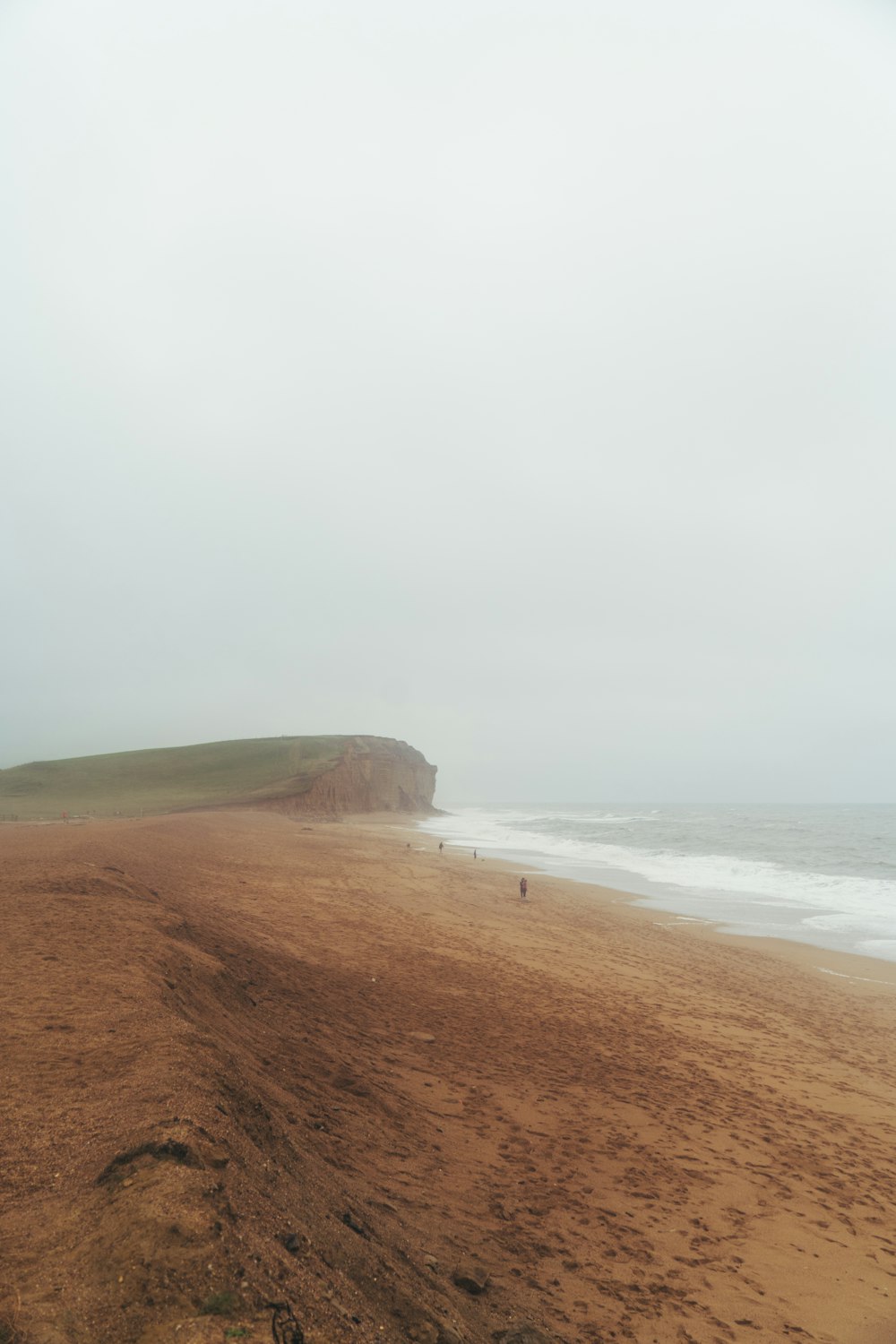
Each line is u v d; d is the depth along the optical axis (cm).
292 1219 412
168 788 9206
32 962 840
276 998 1109
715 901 3288
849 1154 932
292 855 3694
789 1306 601
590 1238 654
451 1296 469
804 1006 1686
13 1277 314
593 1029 1339
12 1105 486
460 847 5969
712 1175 826
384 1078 934
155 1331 288
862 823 10044
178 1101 477
